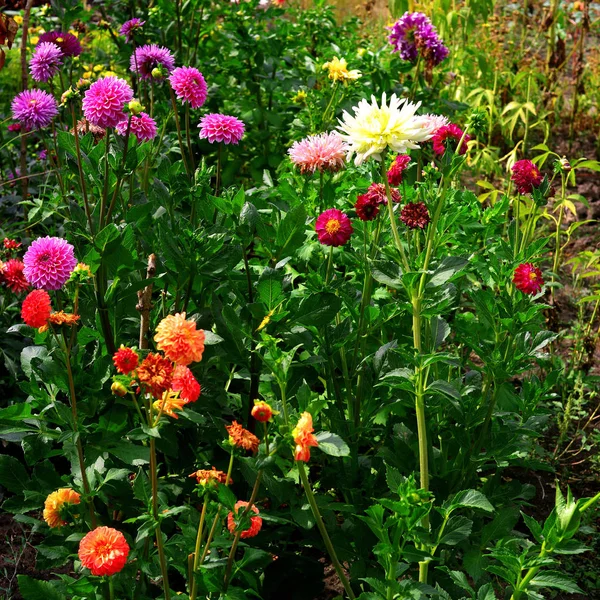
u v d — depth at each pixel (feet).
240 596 7.37
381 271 7.89
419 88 15.48
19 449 10.18
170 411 7.12
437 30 17.07
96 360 7.91
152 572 7.64
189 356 6.81
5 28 10.03
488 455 8.46
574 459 10.39
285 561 8.43
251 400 8.52
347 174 10.32
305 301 8.32
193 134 13.28
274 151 14.39
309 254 9.42
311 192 9.79
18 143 13.83
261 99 15.08
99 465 7.90
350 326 8.81
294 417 7.40
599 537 9.43
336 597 8.45
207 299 9.08
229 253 8.41
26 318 7.30
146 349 8.02
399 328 9.40
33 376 8.08
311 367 8.59
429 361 7.55
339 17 21.39
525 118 15.02
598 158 16.43
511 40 18.35
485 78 17.08
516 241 9.02
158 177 9.36
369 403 8.69
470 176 15.57
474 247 9.91
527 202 11.68
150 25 14.17
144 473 8.14
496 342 8.55
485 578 8.06
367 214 8.49
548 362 10.44
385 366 8.61
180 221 9.20
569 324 12.17
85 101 8.66
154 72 10.82
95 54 16.42
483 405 8.56
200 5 14.70
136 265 8.70
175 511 7.22
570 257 13.38
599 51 19.13
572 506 7.24
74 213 8.88
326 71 12.91
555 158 16.30
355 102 13.29
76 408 7.89
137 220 8.91
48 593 7.64
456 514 8.70
